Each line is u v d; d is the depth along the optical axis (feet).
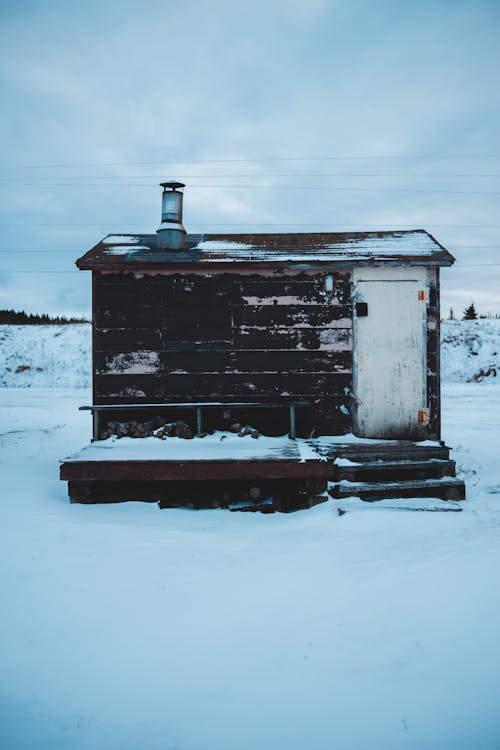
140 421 27.94
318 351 28.12
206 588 13.97
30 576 14.62
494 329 117.50
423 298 27.86
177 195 29.25
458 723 9.00
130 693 9.75
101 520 19.66
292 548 17.01
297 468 21.34
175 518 20.44
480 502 21.91
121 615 12.54
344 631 11.84
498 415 52.95
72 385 103.14
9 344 118.32
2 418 51.67
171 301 28.14
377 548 16.88
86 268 27.81
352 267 27.78
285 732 8.80
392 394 27.84
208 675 10.27
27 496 22.82
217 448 24.08
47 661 10.71
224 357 28.12
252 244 30.22
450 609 12.76
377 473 23.93
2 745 8.49
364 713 9.27
